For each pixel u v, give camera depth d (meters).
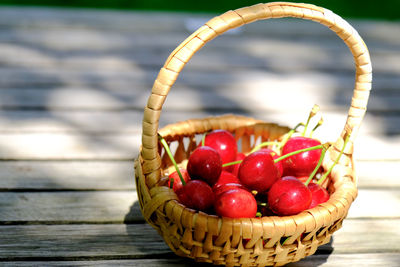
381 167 1.07
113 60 1.34
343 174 0.92
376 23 1.77
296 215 0.86
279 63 1.40
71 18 1.58
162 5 2.04
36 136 1.09
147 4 2.04
